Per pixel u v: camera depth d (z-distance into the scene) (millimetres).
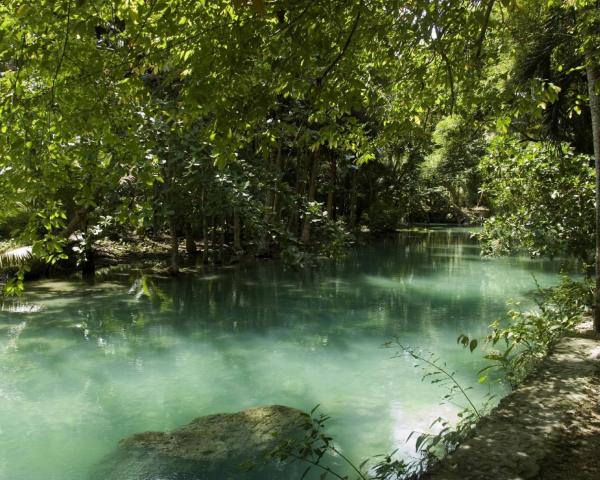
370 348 8188
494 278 15000
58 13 2881
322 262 18391
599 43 5695
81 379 6855
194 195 13422
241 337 8867
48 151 3637
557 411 3611
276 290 13141
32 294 11961
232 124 3162
